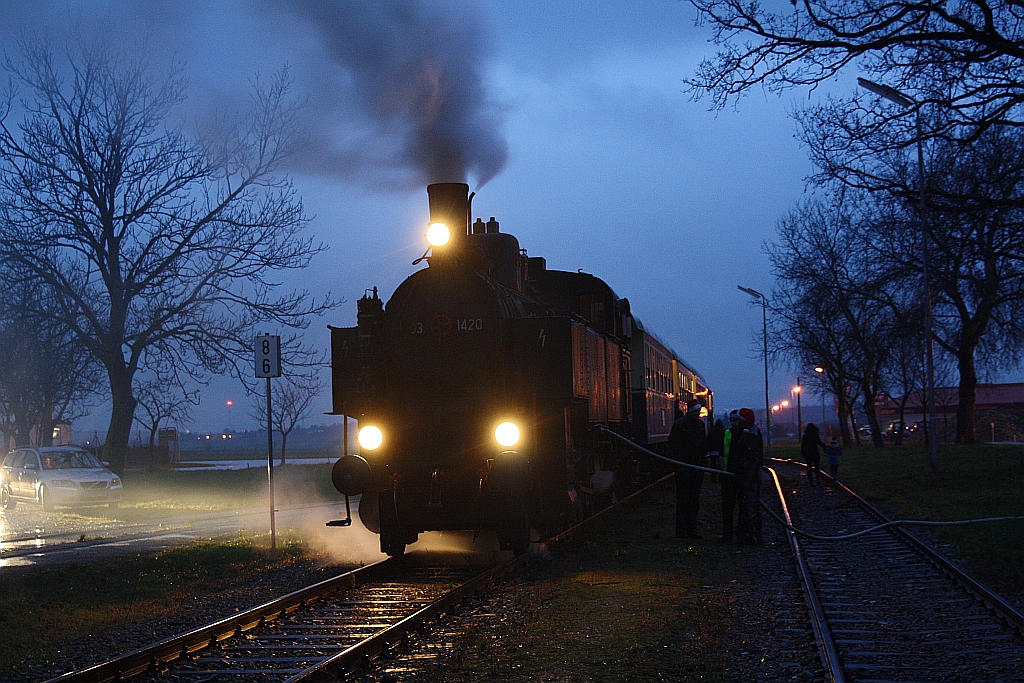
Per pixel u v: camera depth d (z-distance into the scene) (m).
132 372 29.22
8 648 8.13
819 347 50.31
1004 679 6.50
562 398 12.21
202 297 28.66
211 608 9.84
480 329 11.87
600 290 16.92
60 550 14.70
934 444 26.55
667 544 13.67
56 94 27.72
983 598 9.09
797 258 44.19
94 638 8.55
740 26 16.84
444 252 12.05
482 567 11.99
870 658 7.21
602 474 15.95
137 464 56.25
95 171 27.80
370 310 12.13
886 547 13.49
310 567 12.34
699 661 7.09
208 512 22.50
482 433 11.86
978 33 16.45
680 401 29.72
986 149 21.98
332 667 6.72
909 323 35.28
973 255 21.61
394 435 12.07
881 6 16.41
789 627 8.23
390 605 9.37
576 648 7.44
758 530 13.91
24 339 30.17
